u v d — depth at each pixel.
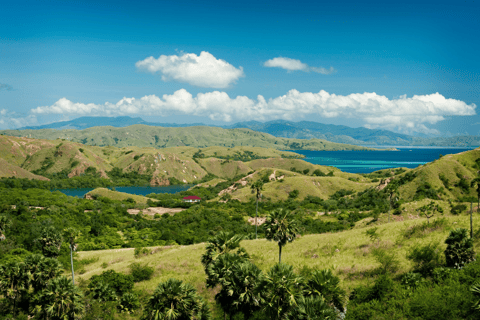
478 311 26.61
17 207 114.62
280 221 37.53
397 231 53.50
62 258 65.50
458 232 36.41
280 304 27.12
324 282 27.05
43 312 37.50
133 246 91.19
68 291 36.84
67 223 106.31
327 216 115.56
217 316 36.78
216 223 117.00
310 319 22.05
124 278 48.69
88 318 39.03
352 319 28.89
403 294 31.38
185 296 29.47
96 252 78.00
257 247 59.72
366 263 43.47
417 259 39.88
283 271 27.12
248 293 29.34
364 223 89.56
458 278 32.31
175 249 67.94
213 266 32.19
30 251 77.75
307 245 56.50
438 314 27.30
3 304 41.84
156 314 28.72
